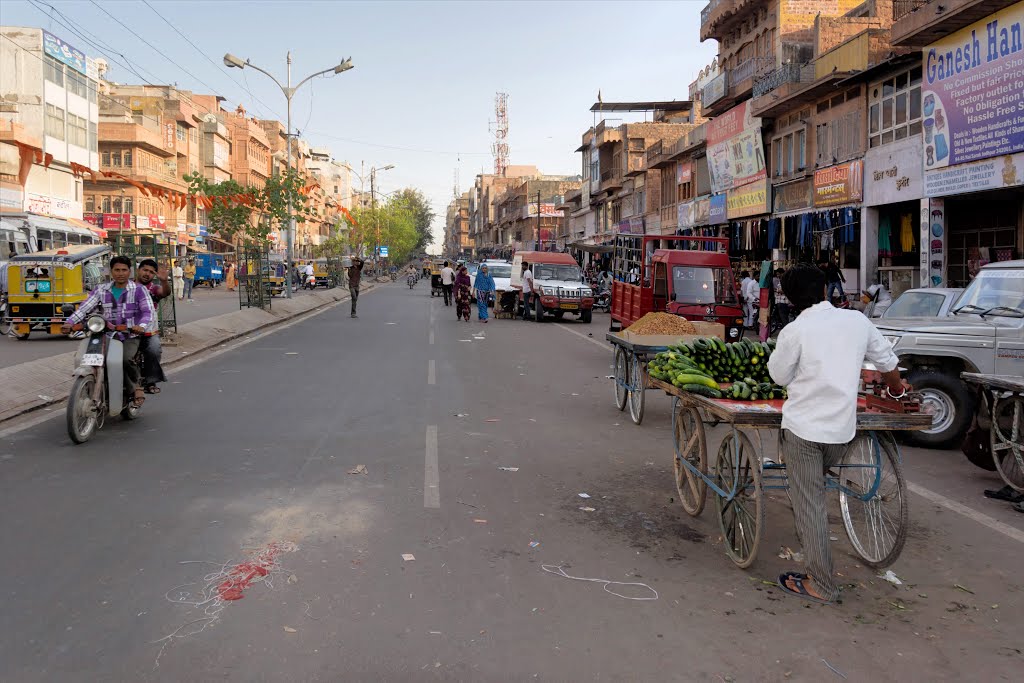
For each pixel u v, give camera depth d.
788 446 4.64
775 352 4.68
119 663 3.53
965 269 20.11
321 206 119.50
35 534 5.21
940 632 4.07
